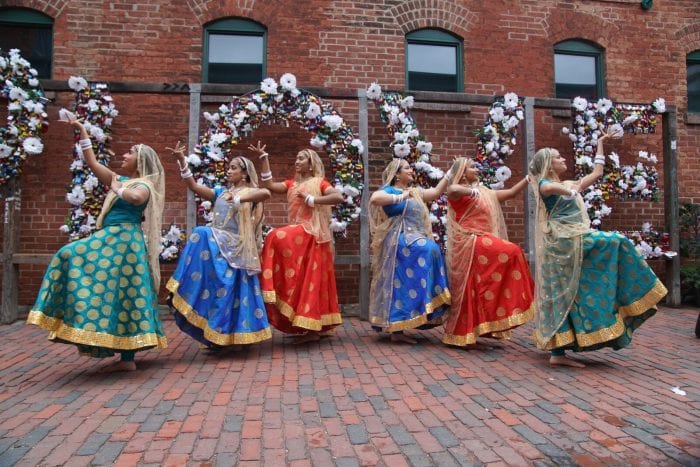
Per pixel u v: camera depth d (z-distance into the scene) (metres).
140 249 4.00
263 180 5.22
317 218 5.08
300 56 7.19
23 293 6.46
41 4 6.74
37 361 4.35
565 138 7.70
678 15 8.26
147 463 2.35
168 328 5.82
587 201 7.05
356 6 7.36
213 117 6.27
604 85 8.00
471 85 7.58
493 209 5.08
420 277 4.89
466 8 7.63
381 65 7.36
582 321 4.12
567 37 7.90
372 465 2.35
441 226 6.68
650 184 7.39
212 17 7.07
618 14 8.07
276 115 6.40
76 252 3.79
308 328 4.72
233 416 2.97
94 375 3.90
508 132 6.92
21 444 2.56
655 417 2.97
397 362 4.30
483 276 4.81
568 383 3.70
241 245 4.58
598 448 2.54
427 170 6.57
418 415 3.00
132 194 3.90
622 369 4.10
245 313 4.48
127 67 6.87
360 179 6.49
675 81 8.18
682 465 2.36
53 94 6.55
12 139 5.99
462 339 4.77
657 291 4.04
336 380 3.74
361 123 6.65
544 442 2.61
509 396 3.37
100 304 3.76
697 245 7.83
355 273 7.04
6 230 6.04
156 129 6.73
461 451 2.50
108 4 6.89
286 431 2.74
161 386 3.59
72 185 6.15
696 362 4.33
